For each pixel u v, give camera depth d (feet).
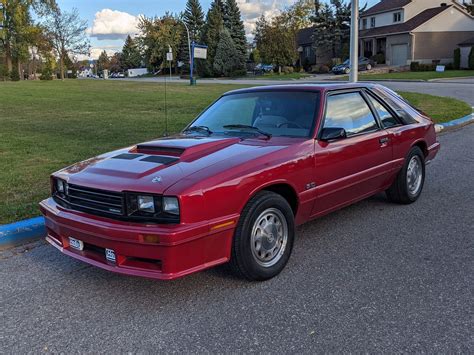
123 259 11.39
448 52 166.50
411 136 19.02
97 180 11.95
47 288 12.95
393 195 19.42
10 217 17.54
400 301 11.60
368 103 17.46
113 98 77.20
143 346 10.03
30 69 247.09
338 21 199.62
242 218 12.09
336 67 161.99
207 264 11.55
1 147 32.42
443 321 10.64
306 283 12.76
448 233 16.30
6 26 183.83
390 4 182.29
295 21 221.46
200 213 11.14
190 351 9.80
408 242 15.57
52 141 34.94
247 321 10.89
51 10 191.52
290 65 205.98
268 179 12.57
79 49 205.67
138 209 11.13
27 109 60.54
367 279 12.89
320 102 15.29
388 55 172.45
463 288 12.21
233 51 210.59
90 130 40.55
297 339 10.09
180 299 12.09
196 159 12.64
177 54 268.62
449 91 75.20
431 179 23.94
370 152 16.53
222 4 235.81
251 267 12.41
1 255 15.47
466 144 33.50
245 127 15.44
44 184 22.49
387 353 9.50
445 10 162.30
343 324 10.63
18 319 11.32
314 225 17.53
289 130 14.89
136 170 12.13
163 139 15.33
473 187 22.27
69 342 10.28
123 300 12.16
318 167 14.29
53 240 13.32
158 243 10.73
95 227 11.40
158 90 96.22
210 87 103.96
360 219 18.03
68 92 93.66
